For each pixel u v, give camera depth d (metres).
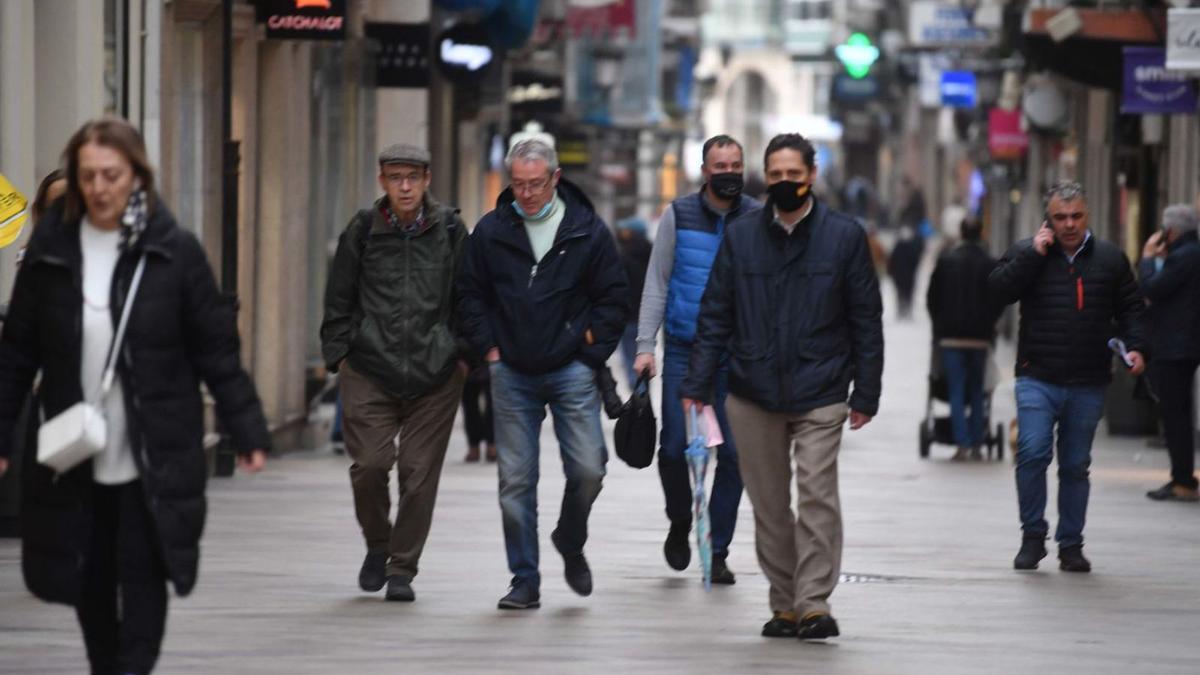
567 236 32.69
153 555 23.36
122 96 50.94
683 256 35.78
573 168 141.75
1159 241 51.50
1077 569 39.00
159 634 23.45
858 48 122.06
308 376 68.88
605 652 29.56
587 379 32.97
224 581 35.69
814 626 30.27
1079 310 38.97
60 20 45.69
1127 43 79.19
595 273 32.94
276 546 40.44
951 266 62.47
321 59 74.12
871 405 30.08
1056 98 112.00
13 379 23.25
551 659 28.92
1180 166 81.94
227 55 54.31
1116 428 72.12
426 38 81.94
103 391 22.97
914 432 74.25
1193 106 70.12
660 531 44.03
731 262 30.44
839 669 28.55
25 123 43.66
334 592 34.69
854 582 37.19
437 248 33.56
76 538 23.12
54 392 23.03
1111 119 104.75
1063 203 38.72
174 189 56.09
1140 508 50.16
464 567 38.00
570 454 33.12
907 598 35.38
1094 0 90.56
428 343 33.31
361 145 81.75
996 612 34.03
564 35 140.12
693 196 36.00
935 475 58.56
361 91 80.88
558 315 32.75
